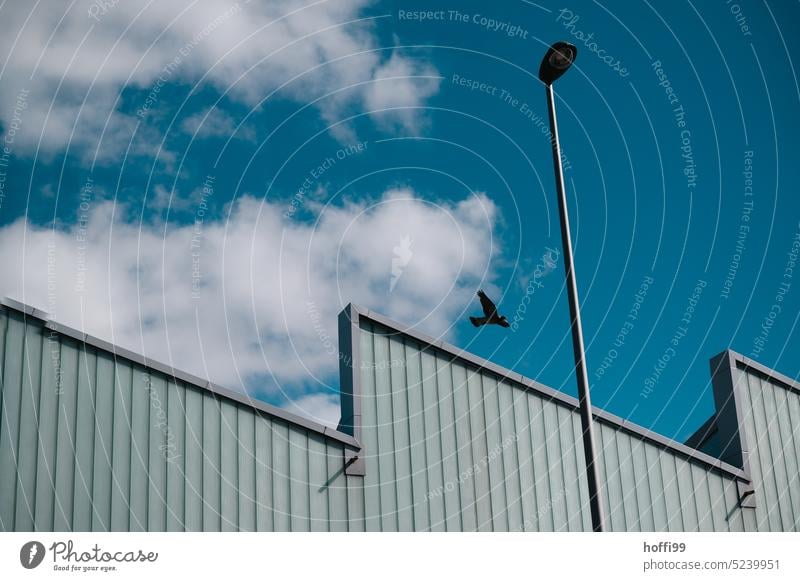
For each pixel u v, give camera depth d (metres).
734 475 18.25
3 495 13.51
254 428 15.07
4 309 14.32
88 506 13.84
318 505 15.01
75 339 14.52
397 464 15.66
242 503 14.61
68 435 14.06
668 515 17.31
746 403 19.11
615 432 17.52
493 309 14.58
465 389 16.52
